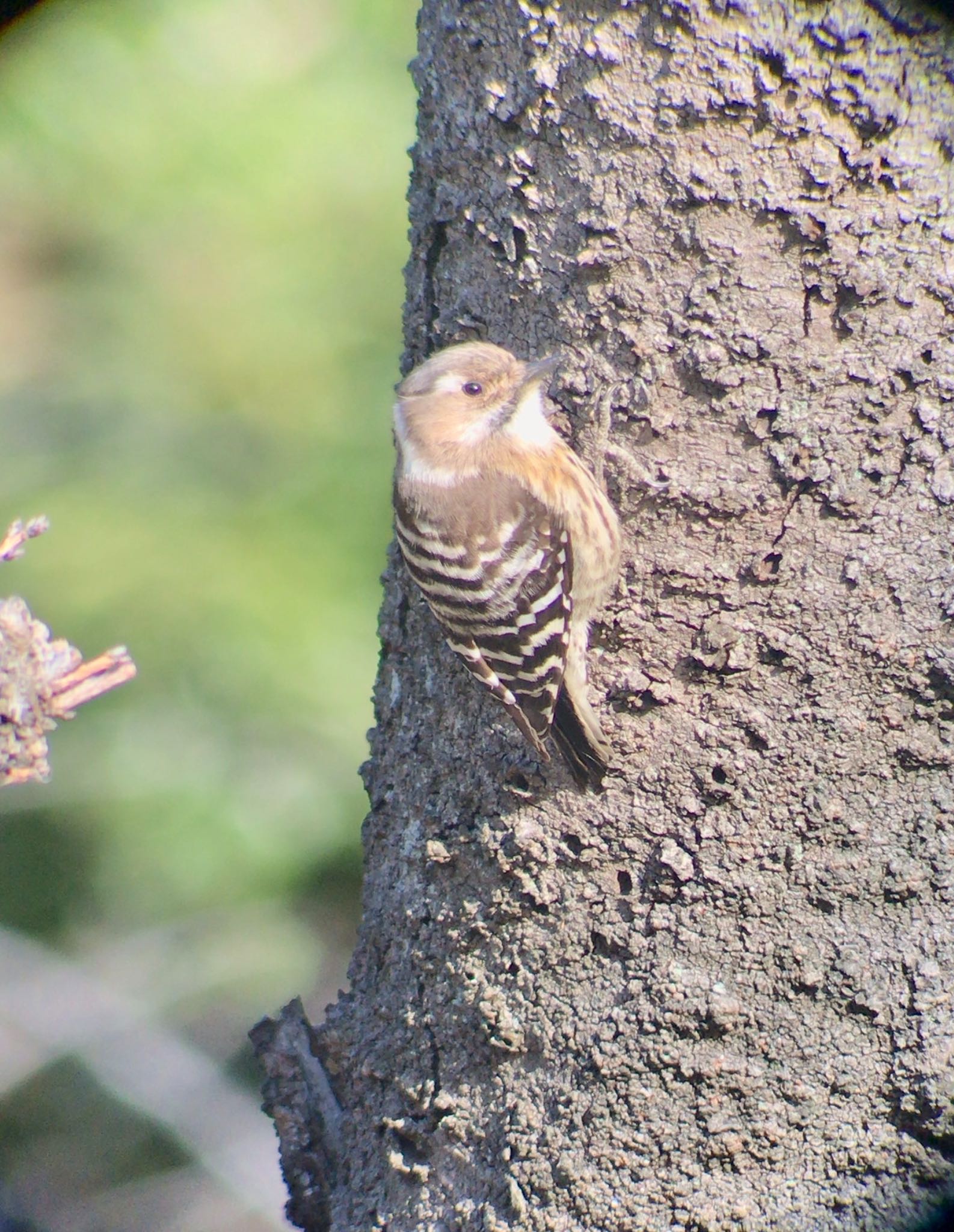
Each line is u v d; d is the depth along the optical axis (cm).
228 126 1446
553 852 723
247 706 1378
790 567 698
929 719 692
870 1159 689
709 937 699
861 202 680
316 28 1477
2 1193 1523
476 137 730
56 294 1534
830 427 690
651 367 708
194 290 1477
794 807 696
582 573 748
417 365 811
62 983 1571
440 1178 744
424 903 766
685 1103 696
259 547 1408
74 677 637
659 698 712
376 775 825
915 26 665
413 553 816
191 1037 1598
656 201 693
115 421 1484
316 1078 838
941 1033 684
